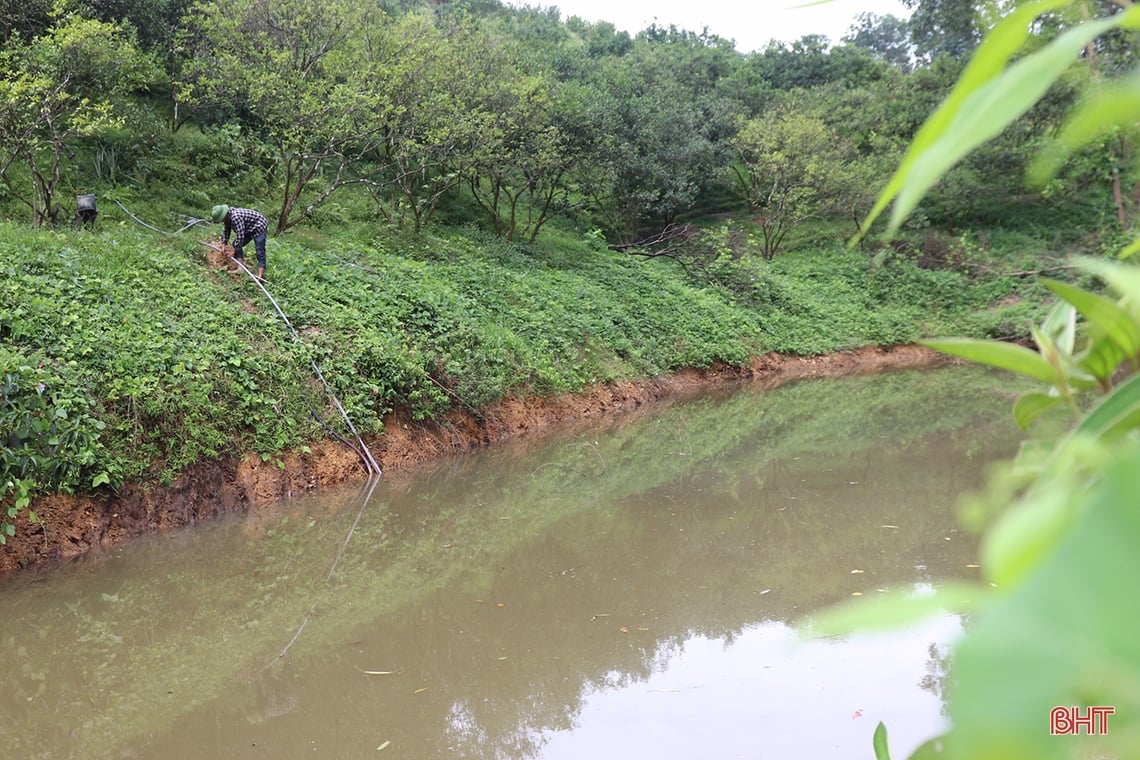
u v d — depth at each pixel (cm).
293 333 948
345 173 1841
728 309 1897
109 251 939
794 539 730
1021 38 34
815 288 2214
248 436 811
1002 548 24
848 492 875
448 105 1545
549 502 870
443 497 875
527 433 1156
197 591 622
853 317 2084
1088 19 40
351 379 948
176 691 480
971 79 33
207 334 863
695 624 558
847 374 1800
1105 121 27
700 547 721
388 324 1085
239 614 588
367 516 804
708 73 3697
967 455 1020
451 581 655
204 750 418
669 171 2278
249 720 449
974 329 1958
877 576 627
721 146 2652
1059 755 17
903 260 2322
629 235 2309
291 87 1395
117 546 659
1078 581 19
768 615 565
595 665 508
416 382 1006
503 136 1688
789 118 2498
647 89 2675
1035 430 57
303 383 904
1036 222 2403
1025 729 17
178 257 1010
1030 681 18
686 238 2225
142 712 456
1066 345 57
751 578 639
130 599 601
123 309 832
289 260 1153
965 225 2502
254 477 789
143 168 1469
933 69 2628
